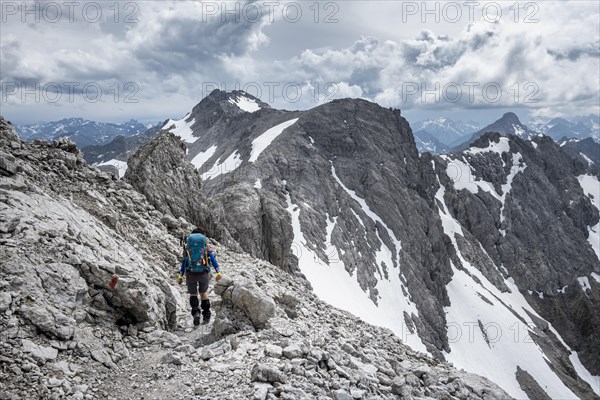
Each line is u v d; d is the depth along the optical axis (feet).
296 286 70.23
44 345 28.19
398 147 650.43
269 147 547.49
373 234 503.61
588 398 483.10
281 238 160.76
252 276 58.03
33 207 40.65
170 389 27.53
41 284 32.01
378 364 40.04
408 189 602.03
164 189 90.07
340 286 372.17
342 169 561.84
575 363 597.52
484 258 646.74
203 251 41.68
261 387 27.22
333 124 618.85
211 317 44.78
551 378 476.95
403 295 456.45
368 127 638.94
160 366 30.25
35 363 26.66
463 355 457.68
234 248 97.91
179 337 38.81
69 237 38.29
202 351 33.22
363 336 51.67
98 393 26.40
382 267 469.16
